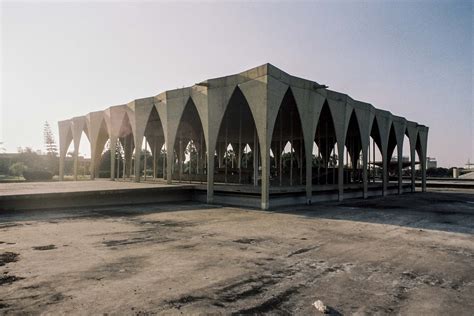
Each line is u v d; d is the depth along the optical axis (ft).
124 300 11.55
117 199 44.57
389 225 29.94
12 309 10.64
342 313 10.80
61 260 16.72
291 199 47.42
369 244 21.83
